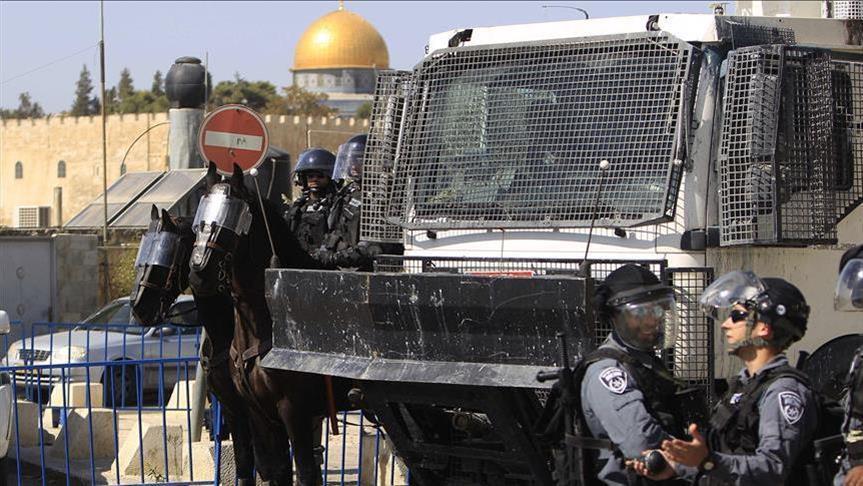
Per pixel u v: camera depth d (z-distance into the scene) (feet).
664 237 25.02
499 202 27.02
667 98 25.45
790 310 17.69
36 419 47.88
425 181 28.14
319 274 25.11
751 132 24.57
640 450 17.57
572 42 26.81
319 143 273.75
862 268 19.63
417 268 27.91
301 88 373.40
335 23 434.71
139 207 77.66
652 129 25.46
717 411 18.02
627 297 18.53
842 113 26.71
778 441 16.90
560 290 21.56
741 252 25.45
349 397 26.68
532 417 23.25
